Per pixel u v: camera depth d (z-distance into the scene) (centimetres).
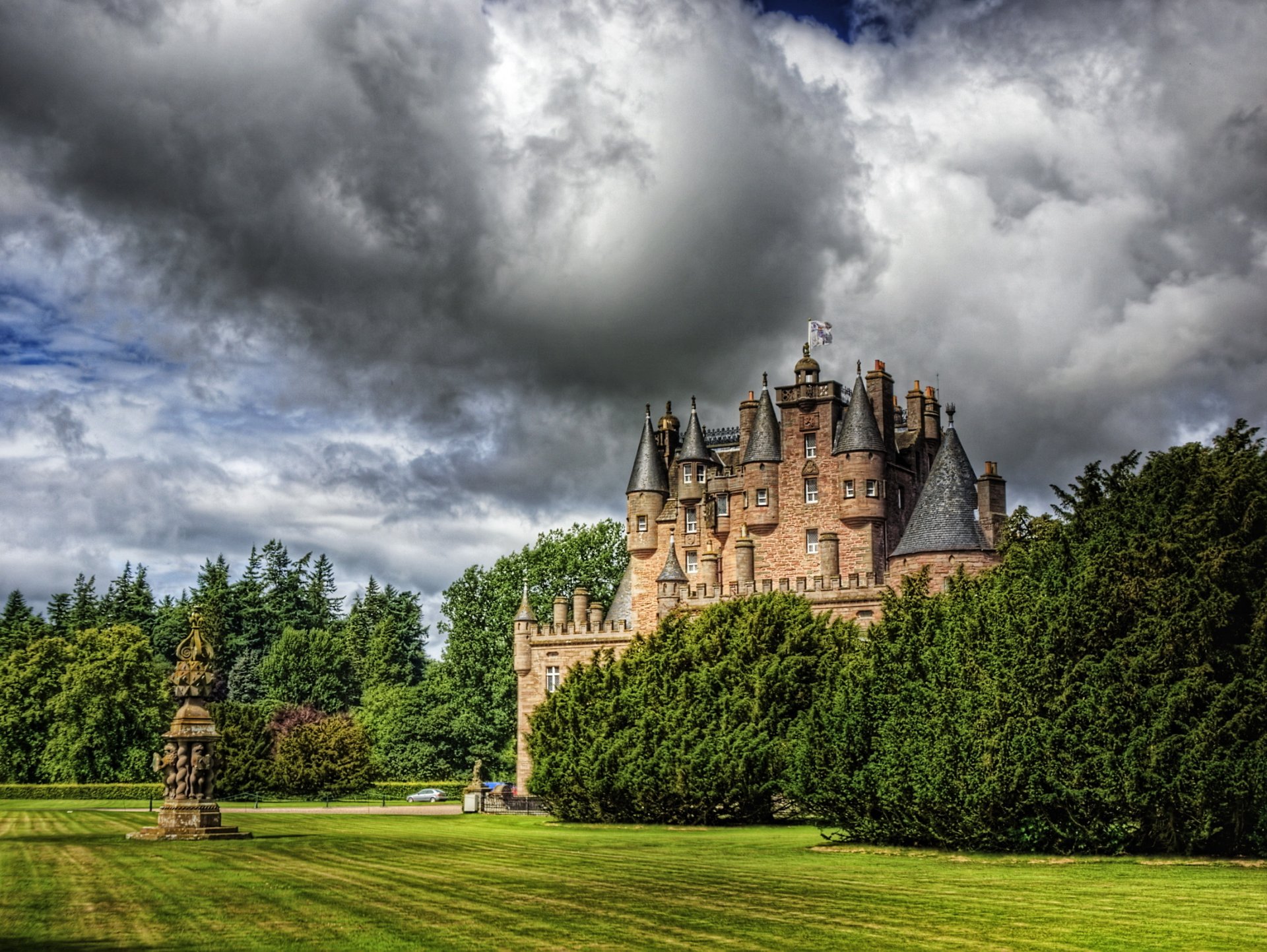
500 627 9712
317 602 15325
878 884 2491
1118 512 3484
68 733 9094
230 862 2980
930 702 3422
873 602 6500
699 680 4984
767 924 1909
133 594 13600
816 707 3738
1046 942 1753
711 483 7912
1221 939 1784
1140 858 3088
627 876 2642
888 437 7556
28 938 1786
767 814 4838
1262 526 3303
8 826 4616
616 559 9931
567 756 5081
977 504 6581
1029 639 3231
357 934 1816
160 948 1698
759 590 7250
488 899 2225
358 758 8975
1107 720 3088
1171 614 3153
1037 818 3180
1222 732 3030
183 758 3947
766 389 7762
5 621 12144
